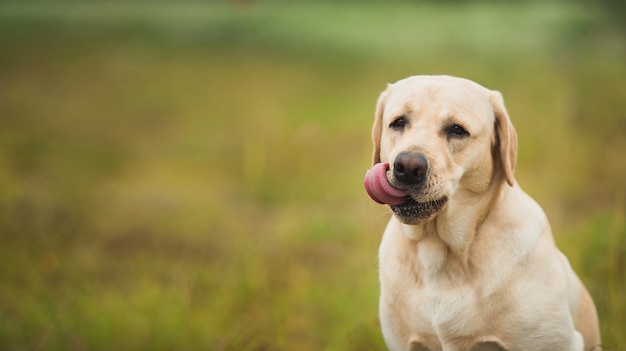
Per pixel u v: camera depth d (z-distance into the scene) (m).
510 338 3.98
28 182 10.05
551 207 8.13
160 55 21.39
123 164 12.57
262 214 8.91
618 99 10.52
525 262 4.00
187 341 5.62
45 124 15.45
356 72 18.17
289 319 6.00
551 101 11.35
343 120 13.62
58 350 5.43
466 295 4.03
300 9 26.06
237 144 13.60
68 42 22.91
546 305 3.95
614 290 5.35
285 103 15.37
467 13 23.16
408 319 4.21
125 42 22.77
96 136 14.45
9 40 23.33
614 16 18.27
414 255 4.20
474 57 17.78
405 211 3.85
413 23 23.16
